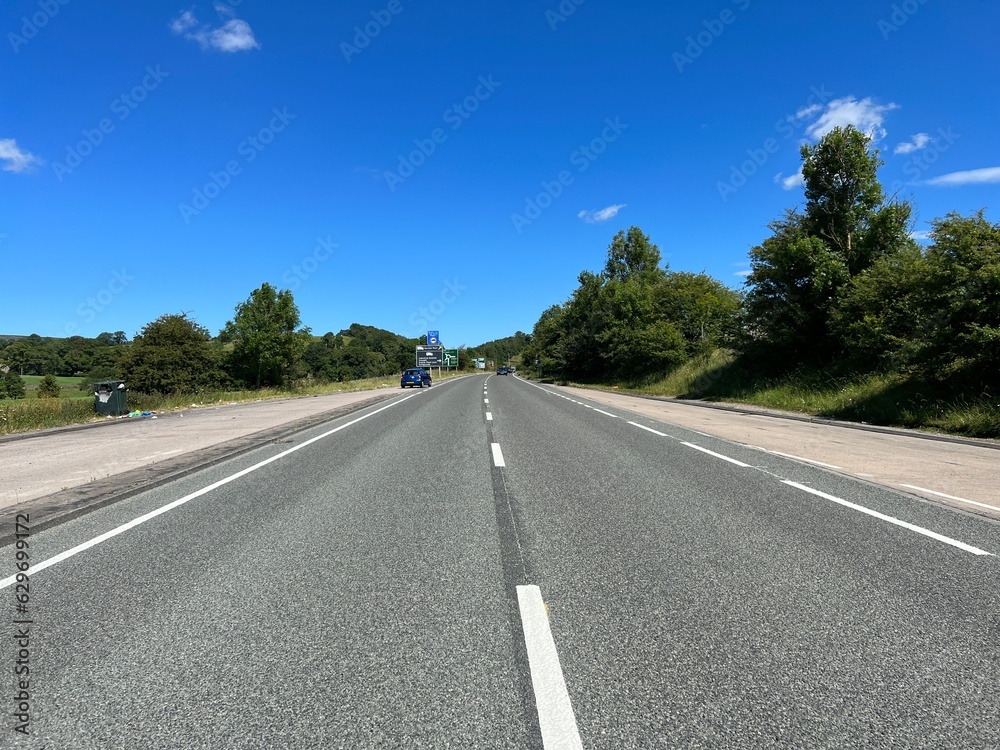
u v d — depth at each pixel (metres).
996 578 4.34
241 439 13.21
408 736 2.55
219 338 47.38
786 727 2.59
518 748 2.46
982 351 14.63
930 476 8.41
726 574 4.47
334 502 6.98
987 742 2.47
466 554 5.02
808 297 24.77
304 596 4.12
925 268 16.62
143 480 8.20
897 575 4.41
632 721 2.64
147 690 2.93
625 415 18.83
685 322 44.41
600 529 5.73
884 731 2.55
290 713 2.73
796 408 21.06
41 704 2.82
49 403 20.33
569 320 69.06
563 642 3.40
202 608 3.92
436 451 11.12
